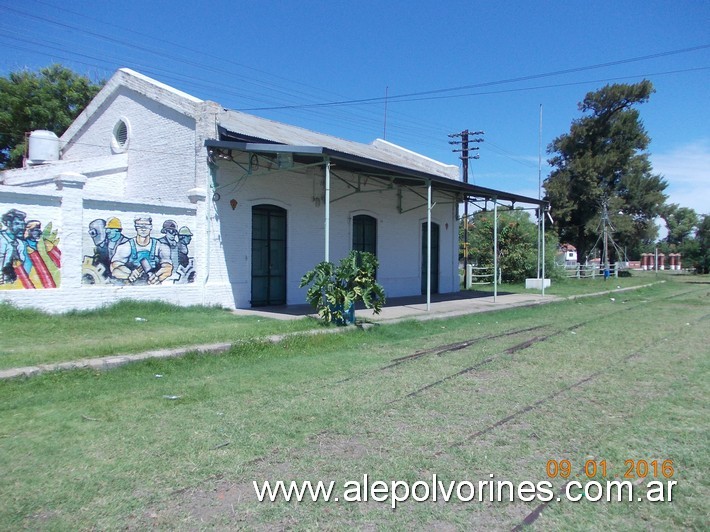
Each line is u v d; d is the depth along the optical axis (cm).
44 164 1612
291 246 1606
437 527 350
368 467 440
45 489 390
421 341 1076
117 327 1030
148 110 1566
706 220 5588
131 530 338
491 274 3067
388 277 1991
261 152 1364
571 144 5128
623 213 5012
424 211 2169
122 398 615
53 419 538
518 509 375
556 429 534
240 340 898
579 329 1280
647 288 2994
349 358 886
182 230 1342
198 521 350
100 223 1195
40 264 1098
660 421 560
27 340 873
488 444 493
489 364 846
